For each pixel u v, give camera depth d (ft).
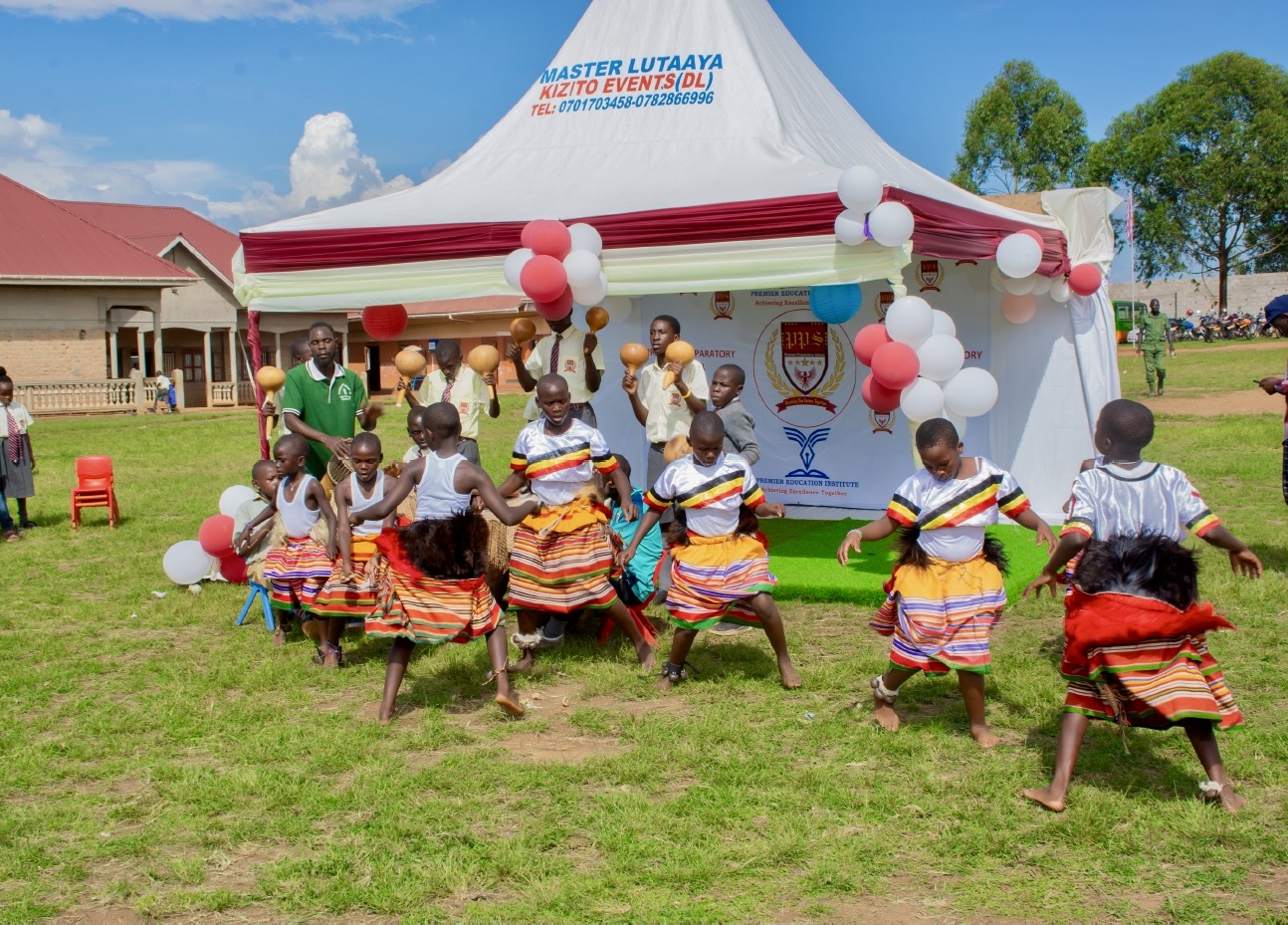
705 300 39.22
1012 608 26.13
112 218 152.05
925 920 12.67
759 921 12.69
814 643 23.86
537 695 21.04
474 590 19.56
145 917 13.16
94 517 44.27
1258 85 203.51
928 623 17.65
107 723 19.61
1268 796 15.51
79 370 120.57
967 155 219.41
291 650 24.40
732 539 20.53
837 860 13.98
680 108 31.71
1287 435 28.30
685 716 19.65
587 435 21.75
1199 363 126.52
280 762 17.85
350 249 28.94
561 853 14.47
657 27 33.04
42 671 22.97
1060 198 35.55
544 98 33.65
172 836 15.17
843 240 23.90
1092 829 14.51
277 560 23.81
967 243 27.89
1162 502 16.01
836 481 38.47
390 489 22.72
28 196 123.65
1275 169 200.95
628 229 25.95
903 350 22.94
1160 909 12.76
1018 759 17.06
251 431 90.02
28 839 15.15
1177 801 15.40
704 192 26.37
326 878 13.93
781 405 38.83
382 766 17.38
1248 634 23.00
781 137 29.78
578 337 29.76
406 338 148.56
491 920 12.84
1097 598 15.08
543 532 21.61
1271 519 35.35
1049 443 36.17
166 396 124.47
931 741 17.97
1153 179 211.20
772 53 34.14
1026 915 12.71
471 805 15.96
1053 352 35.83
